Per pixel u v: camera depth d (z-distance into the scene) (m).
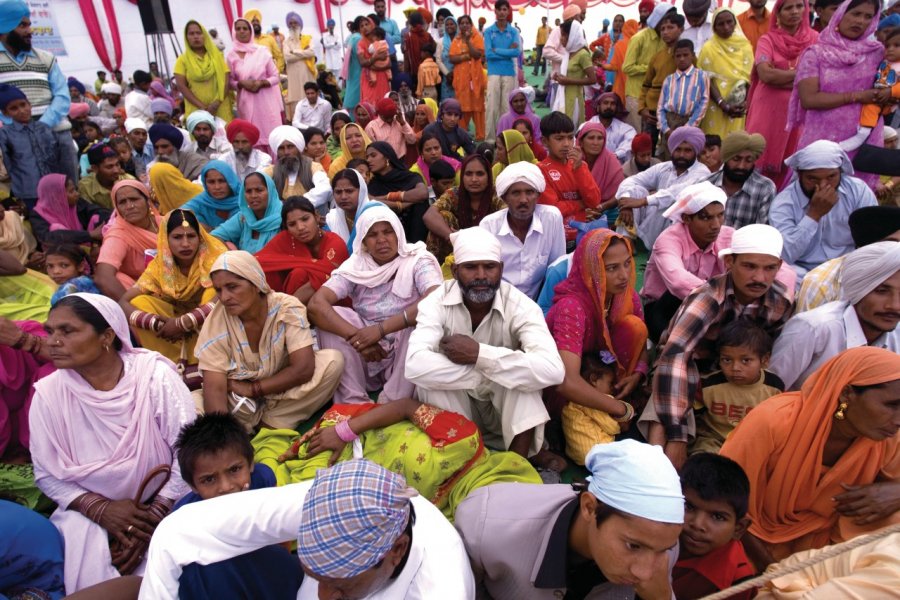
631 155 5.79
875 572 1.31
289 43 10.43
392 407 2.47
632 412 2.62
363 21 9.09
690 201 3.14
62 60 10.88
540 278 3.73
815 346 2.31
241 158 6.06
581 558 1.51
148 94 9.22
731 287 2.58
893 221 2.75
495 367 2.34
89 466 2.07
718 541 1.61
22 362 2.43
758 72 4.85
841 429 1.81
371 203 4.02
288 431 2.67
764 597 1.66
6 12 4.83
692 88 5.51
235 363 2.74
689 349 2.49
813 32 4.78
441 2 16.33
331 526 1.13
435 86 10.37
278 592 1.58
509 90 8.67
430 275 3.03
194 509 1.47
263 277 2.67
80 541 2.00
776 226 3.43
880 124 4.01
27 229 4.75
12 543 1.76
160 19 10.33
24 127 4.99
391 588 1.33
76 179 5.52
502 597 1.69
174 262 3.33
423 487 2.26
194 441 1.74
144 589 1.43
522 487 1.68
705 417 2.57
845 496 1.84
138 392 2.12
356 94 9.68
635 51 6.80
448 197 4.31
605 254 2.58
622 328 2.82
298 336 2.78
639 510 1.23
